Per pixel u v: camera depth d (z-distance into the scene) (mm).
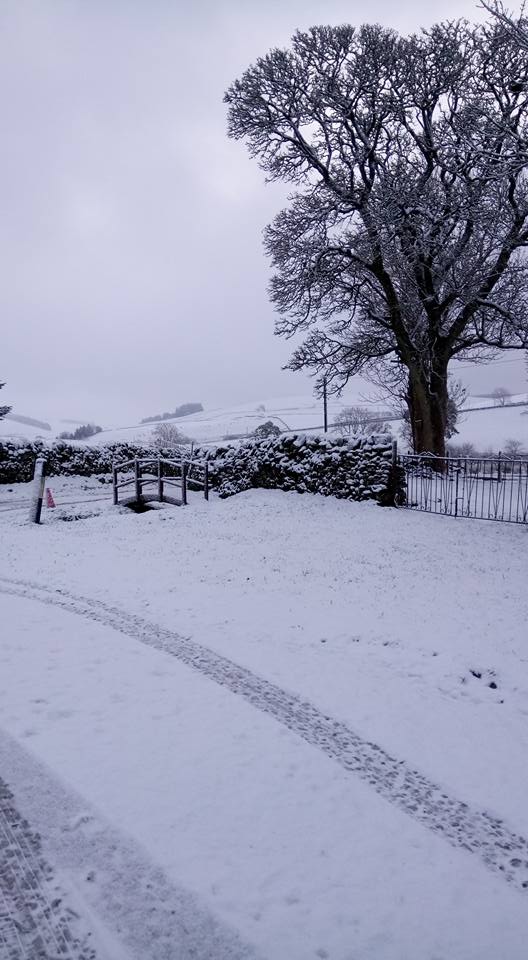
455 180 21906
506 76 18797
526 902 3119
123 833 3373
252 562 10195
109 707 4930
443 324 24891
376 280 24969
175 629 6992
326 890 3074
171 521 13992
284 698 5332
